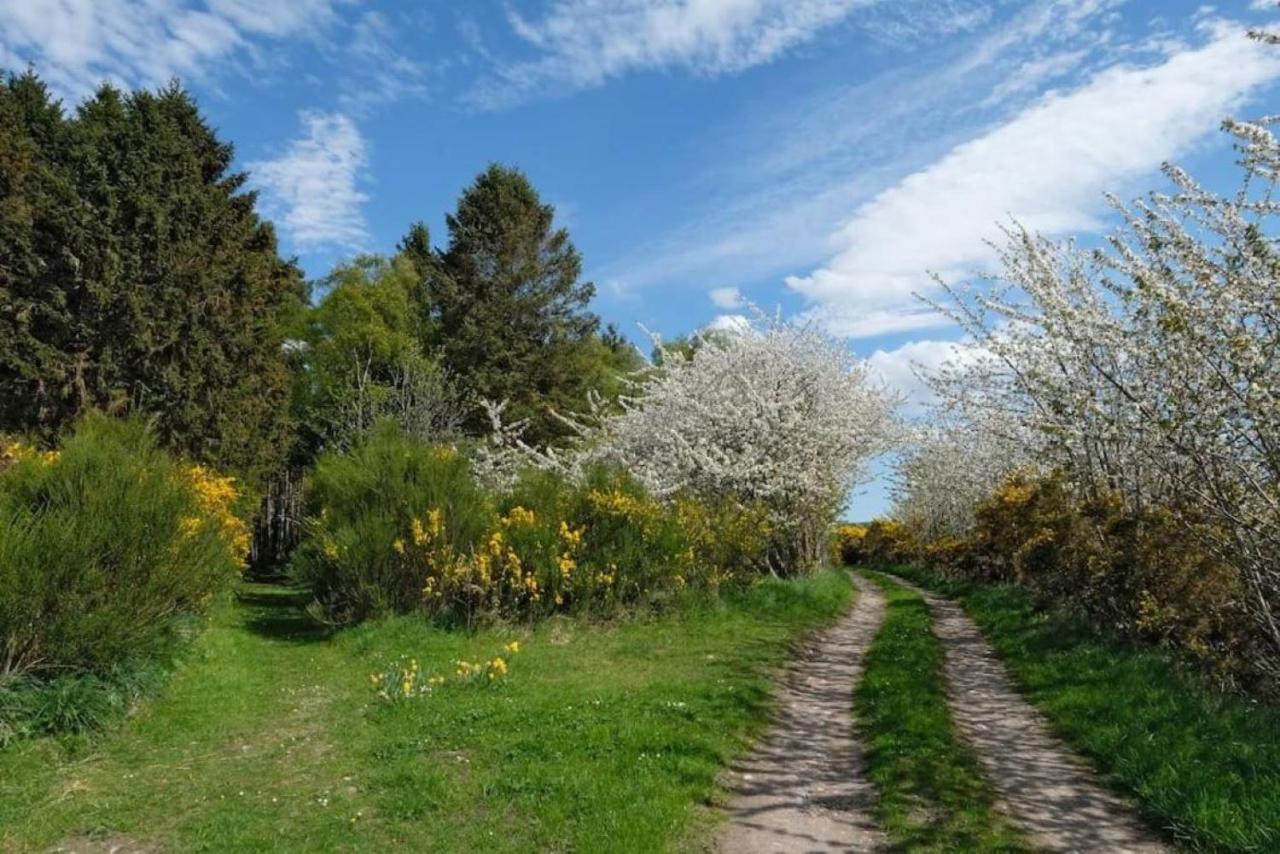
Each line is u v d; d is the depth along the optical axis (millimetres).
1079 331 9414
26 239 18844
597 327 38531
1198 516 8469
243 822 5258
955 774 5898
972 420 14375
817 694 8828
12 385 18797
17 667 7035
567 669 9562
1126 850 4777
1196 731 6258
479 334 33938
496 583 12008
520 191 38000
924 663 9812
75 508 7977
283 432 25500
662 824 4898
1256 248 6812
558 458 19141
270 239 27984
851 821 5281
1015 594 15289
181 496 9305
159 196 21031
